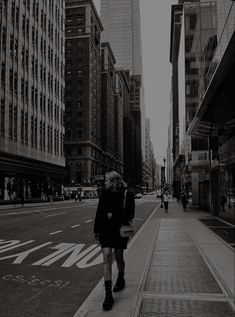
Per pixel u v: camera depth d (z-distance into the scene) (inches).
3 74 2060.8
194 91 2471.7
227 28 539.8
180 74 3262.8
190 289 272.4
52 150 2871.6
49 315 225.0
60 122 3120.1
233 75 594.6
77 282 305.7
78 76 4598.9
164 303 238.7
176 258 398.0
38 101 2576.3
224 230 679.7
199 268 346.6
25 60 2362.2
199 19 2420.0
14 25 2198.6
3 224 811.4
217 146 997.8
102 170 5315.0
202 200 1505.9
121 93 7411.4
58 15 3120.1
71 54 4643.2
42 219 959.0
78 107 4559.5
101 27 5403.5
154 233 638.5
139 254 424.5
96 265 374.0
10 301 253.1
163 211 1407.5
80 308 233.8
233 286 279.6
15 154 2149.4
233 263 366.6
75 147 4493.1
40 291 278.5
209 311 222.7
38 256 420.8
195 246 483.8
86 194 4227.4
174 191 4682.6
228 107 751.1
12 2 2190.0
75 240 556.1
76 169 4453.7
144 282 293.1
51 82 2893.7
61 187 3142.2
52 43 2928.2
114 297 254.5
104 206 252.5
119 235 248.8
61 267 363.6
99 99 5275.6
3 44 2065.7
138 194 3905.0
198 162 1846.7
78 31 4650.6
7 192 2071.9
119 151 7017.7
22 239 565.9
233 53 498.6
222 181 935.0
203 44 2333.9
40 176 2586.1
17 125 2207.2
